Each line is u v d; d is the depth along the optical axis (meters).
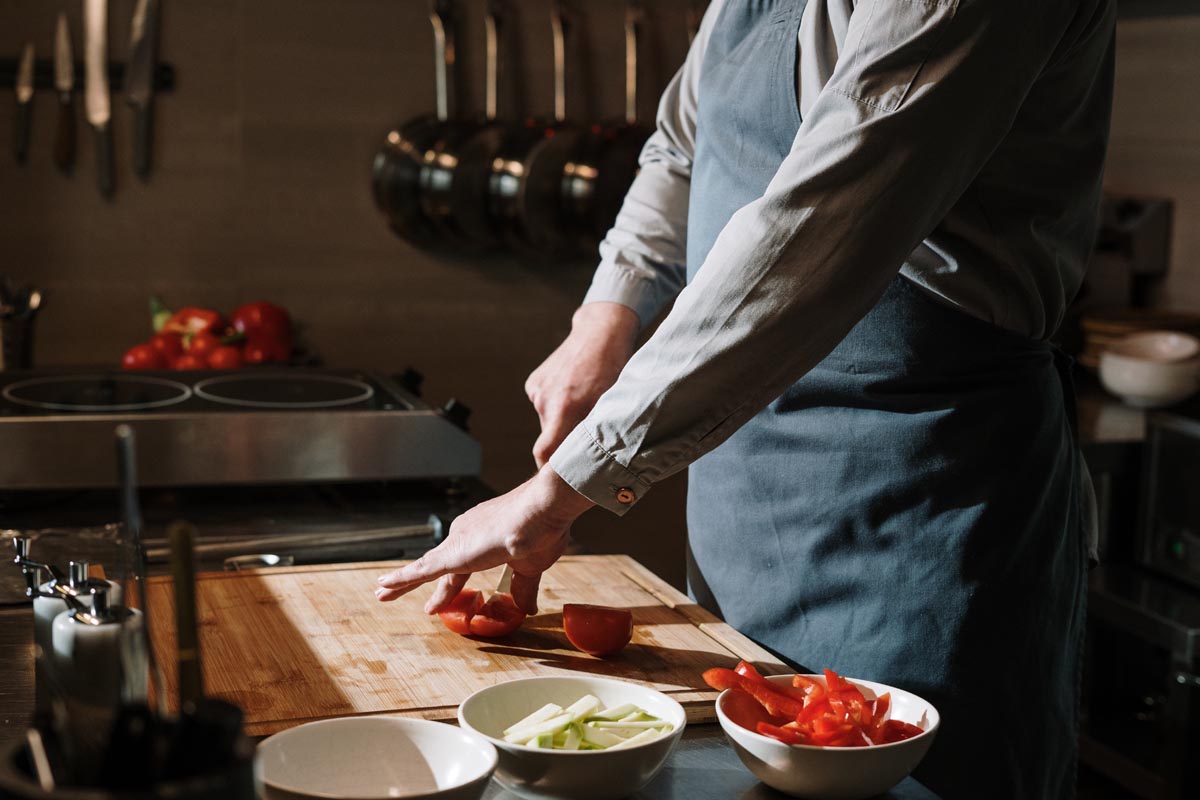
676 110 1.31
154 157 2.29
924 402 1.00
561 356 1.22
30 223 2.24
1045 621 1.01
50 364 2.28
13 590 1.02
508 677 0.88
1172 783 1.86
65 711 0.47
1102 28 0.95
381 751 0.68
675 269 1.28
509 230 2.35
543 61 2.47
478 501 1.61
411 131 2.39
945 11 0.79
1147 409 2.26
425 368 2.48
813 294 0.80
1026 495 1.00
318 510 1.52
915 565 0.99
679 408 0.82
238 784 0.42
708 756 0.77
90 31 2.21
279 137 2.35
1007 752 0.98
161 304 2.23
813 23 1.01
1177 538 1.98
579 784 0.68
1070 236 1.04
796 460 1.05
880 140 0.79
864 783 0.69
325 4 2.33
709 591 1.16
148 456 1.49
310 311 2.41
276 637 0.95
